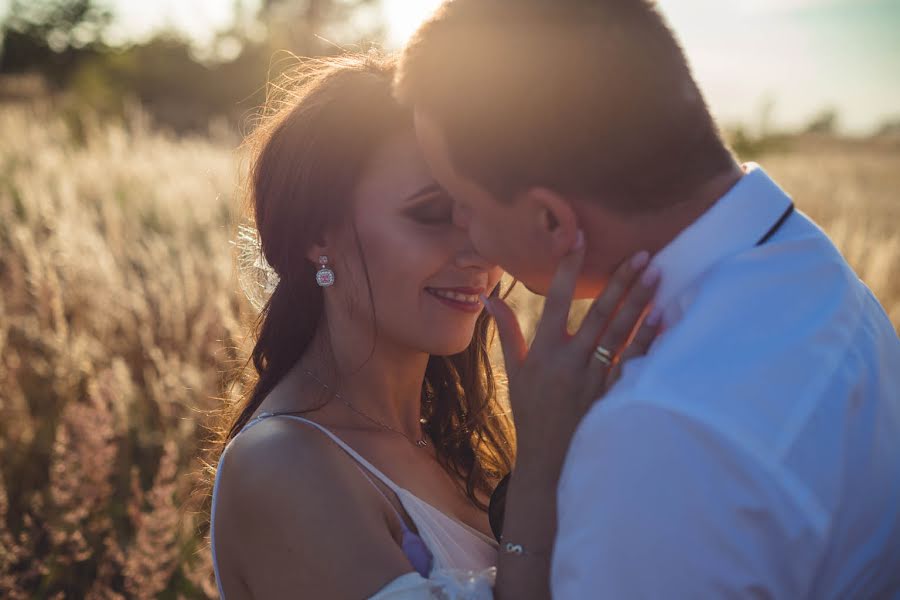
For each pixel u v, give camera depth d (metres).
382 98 1.47
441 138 1.12
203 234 6.11
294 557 1.26
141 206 6.97
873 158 23.08
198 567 2.63
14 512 3.13
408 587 1.20
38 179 6.59
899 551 1.08
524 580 1.17
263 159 1.60
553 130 1.04
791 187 10.98
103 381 3.46
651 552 0.90
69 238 4.64
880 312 1.22
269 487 1.30
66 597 2.75
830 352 1.03
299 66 1.79
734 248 1.07
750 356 0.97
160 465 3.27
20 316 4.12
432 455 1.81
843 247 5.31
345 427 1.54
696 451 0.91
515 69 1.05
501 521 1.53
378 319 1.54
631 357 1.09
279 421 1.42
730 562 0.89
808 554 0.92
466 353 1.87
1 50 30.84
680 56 1.06
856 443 1.02
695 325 1.00
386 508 1.40
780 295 1.04
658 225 1.08
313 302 1.64
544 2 1.05
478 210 1.15
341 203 1.51
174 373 3.61
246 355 2.14
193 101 27.42
